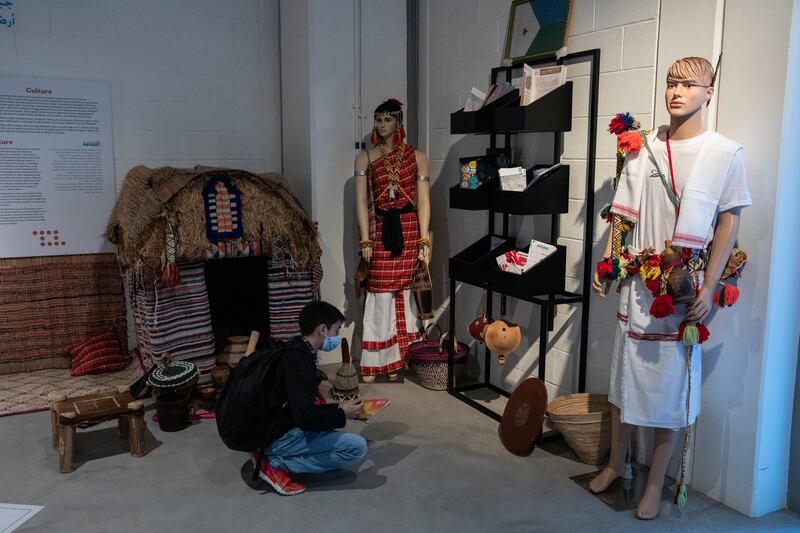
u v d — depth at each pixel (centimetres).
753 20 256
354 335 486
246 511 279
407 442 345
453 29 433
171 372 354
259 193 396
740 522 271
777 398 271
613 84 320
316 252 415
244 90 491
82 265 455
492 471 314
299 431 290
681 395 265
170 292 379
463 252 396
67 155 444
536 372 389
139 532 263
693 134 257
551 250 339
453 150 443
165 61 465
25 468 316
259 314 446
